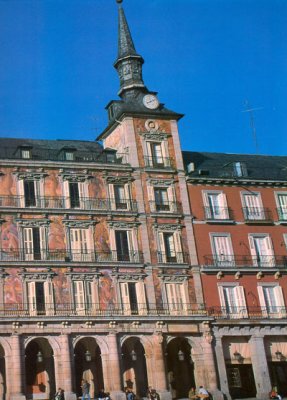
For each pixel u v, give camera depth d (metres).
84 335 57.00
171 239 64.19
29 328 55.44
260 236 67.44
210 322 61.41
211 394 58.84
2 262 56.97
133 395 54.66
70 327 56.66
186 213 65.31
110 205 62.94
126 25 75.62
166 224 64.12
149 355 58.78
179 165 67.12
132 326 58.69
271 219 68.31
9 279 56.97
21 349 54.72
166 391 57.72
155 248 62.81
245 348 62.91
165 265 62.31
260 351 62.34
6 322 54.81
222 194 67.69
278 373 63.47
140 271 61.44
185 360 63.09
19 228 59.03
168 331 59.69
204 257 64.25
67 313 57.47
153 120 68.00
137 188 64.50
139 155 65.88
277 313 64.56
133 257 61.62
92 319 57.28
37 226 59.72
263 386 61.16
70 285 58.53
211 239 65.31
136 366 61.28
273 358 63.38
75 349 61.88
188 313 61.38
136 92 71.06
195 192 66.81
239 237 66.50
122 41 74.50
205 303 62.50
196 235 65.00
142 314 59.66
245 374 62.25
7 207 59.00
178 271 62.78
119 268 60.78
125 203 63.62
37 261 58.00
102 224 61.94
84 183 63.00
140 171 65.25
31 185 61.12
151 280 61.44
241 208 67.81
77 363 61.72
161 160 66.81
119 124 68.25
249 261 65.69
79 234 60.91
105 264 60.12
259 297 64.62
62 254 59.34
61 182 62.19
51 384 57.88
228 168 70.25
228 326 62.19
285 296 65.62
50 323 56.12
